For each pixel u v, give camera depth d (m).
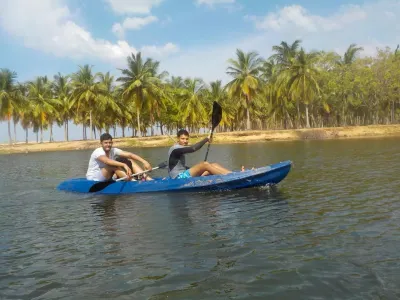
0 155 34.78
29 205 6.86
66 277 3.23
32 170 14.68
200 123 53.75
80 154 27.69
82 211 6.09
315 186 7.33
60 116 51.06
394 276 2.88
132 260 3.56
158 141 38.97
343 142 26.39
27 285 3.09
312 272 3.06
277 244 3.79
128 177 7.68
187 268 3.28
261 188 7.38
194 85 47.69
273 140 37.38
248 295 2.73
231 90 42.09
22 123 49.06
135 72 39.91
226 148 26.48
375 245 3.59
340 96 47.03
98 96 42.56
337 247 3.60
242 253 3.58
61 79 50.53
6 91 41.38
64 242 4.30
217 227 4.59
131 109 51.16
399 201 5.52
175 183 7.43
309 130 38.34
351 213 4.93
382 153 14.70
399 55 46.06
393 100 44.31
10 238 4.58
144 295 2.81
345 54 47.72
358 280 2.86
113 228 4.85
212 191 7.32
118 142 38.47
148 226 4.84
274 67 48.22
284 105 49.47
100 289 2.95
